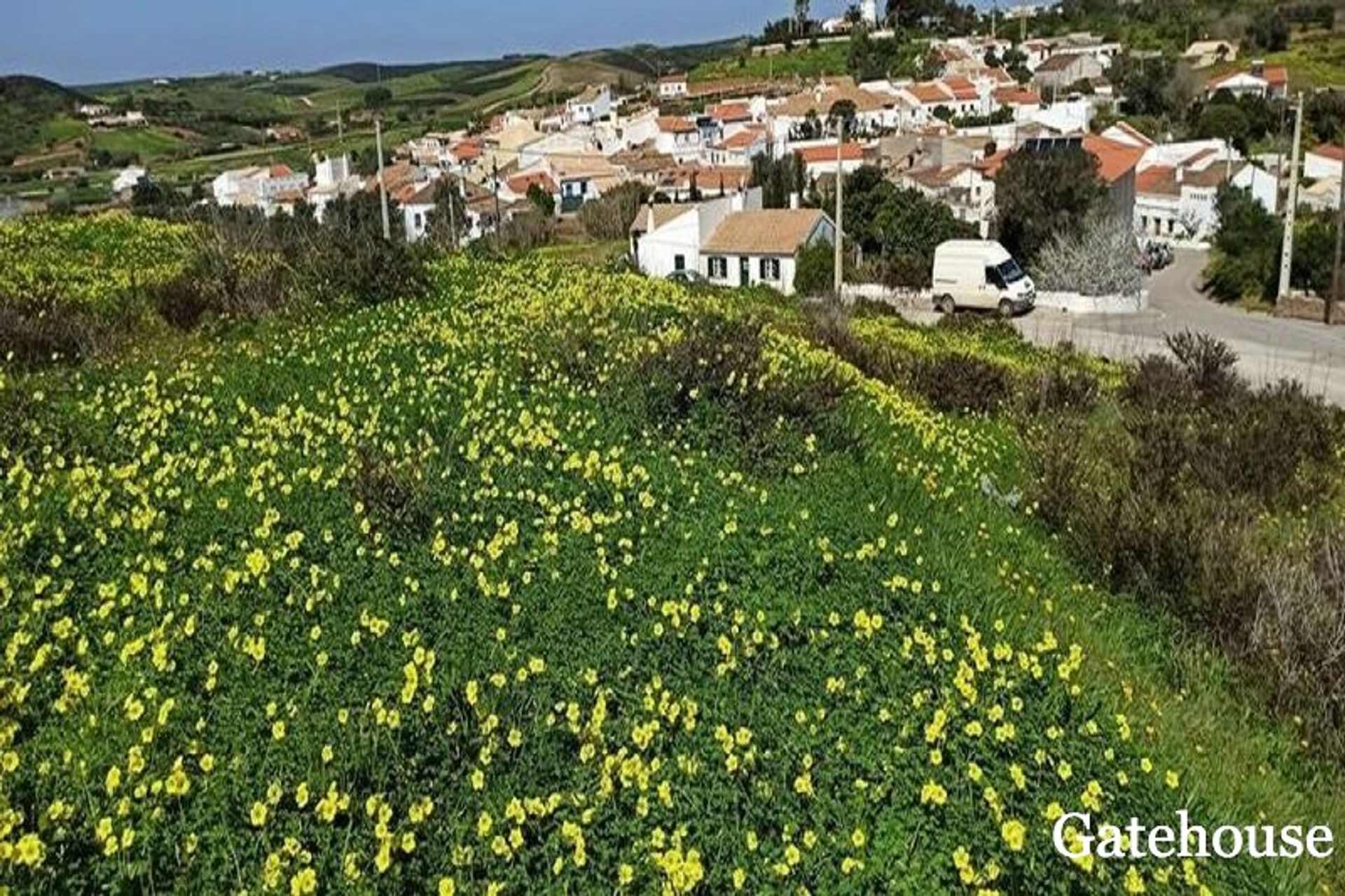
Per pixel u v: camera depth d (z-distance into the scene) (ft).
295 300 49.96
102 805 17.12
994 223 155.33
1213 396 58.49
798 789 17.52
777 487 30.81
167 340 44.55
